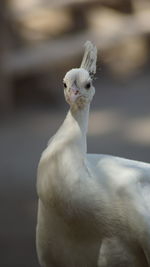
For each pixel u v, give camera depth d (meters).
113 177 5.16
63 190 5.10
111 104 16.45
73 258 5.36
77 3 17.95
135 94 17.17
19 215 10.97
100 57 18.33
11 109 16.22
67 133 5.16
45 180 5.19
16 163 13.12
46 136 14.54
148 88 17.66
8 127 15.26
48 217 5.28
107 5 19.61
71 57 16.91
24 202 11.39
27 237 10.27
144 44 19.39
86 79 5.15
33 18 18.64
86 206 5.10
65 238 5.29
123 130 14.76
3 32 16.27
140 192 5.14
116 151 13.59
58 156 5.12
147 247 5.09
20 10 16.95
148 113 15.73
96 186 5.11
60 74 17.22
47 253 5.49
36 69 16.50
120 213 5.11
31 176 12.48
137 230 5.09
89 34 18.16
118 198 5.11
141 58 19.33
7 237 10.29
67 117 5.22
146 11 19.69
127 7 19.73
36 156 13.44
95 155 5.41
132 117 15.51
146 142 14.07
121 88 17.73
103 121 15.30
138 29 18.50
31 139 14.40
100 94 17.22
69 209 5.12
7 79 16.22
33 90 16.69
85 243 5.25
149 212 5.09
